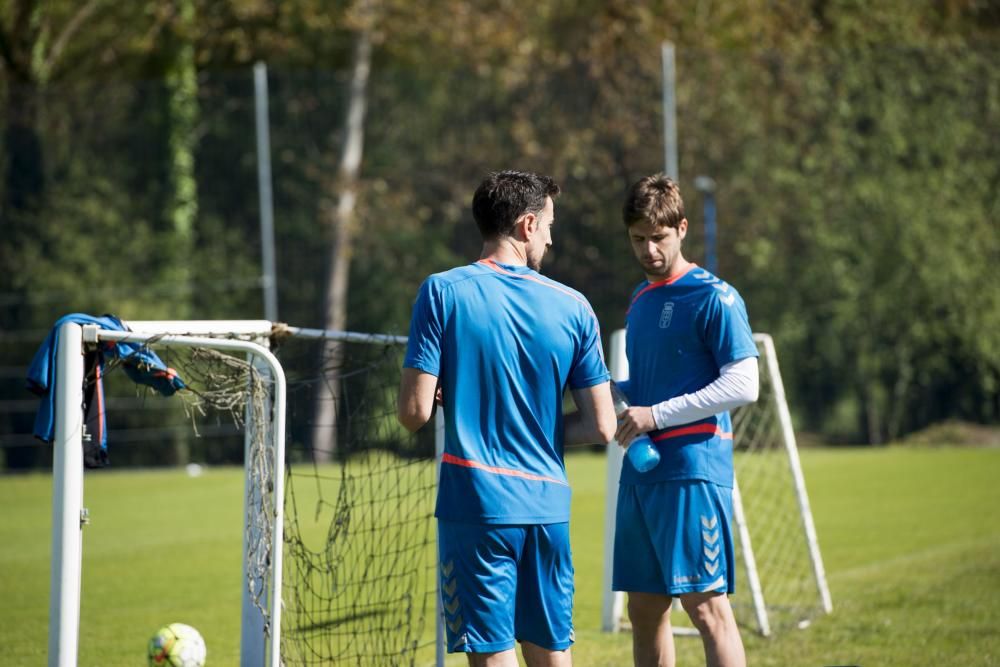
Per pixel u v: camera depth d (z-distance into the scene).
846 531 22.41
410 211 45.69
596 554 21.02
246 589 9.92
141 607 17.11
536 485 8.34
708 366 9.81
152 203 44.22
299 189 45.78
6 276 42.44
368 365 12.61
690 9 49.75
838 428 42.16
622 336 14.81
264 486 9.71
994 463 32.50
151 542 23.62
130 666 13.50
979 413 41.47
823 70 42.38
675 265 10.06
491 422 8.34
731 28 49.25
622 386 10.37
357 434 12.69
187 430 42.41
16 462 43.09
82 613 16.72
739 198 42.53
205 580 19.25
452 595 8.32
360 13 45.72
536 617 8.46
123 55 50.84
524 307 8.41
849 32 48.81
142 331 9.05
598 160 43.31
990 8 49.44
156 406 42.22
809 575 18.30
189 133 44.72
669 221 9.86
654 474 9.70
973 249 41.00
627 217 9.91
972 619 14.34
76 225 43.00
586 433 8.70
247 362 9.70
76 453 8.20
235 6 47.41
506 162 44.69
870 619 14.61
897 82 41.78
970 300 40.97
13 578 20.00
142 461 42.34
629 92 43.31
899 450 38.38
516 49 45.62
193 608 16.95
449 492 8.32
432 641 14.57
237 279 44.72
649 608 10.01
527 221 8.66
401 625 12.54
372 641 13.78
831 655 12.77
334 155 46.44
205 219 45.28
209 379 9.73
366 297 45.81
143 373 9.32
